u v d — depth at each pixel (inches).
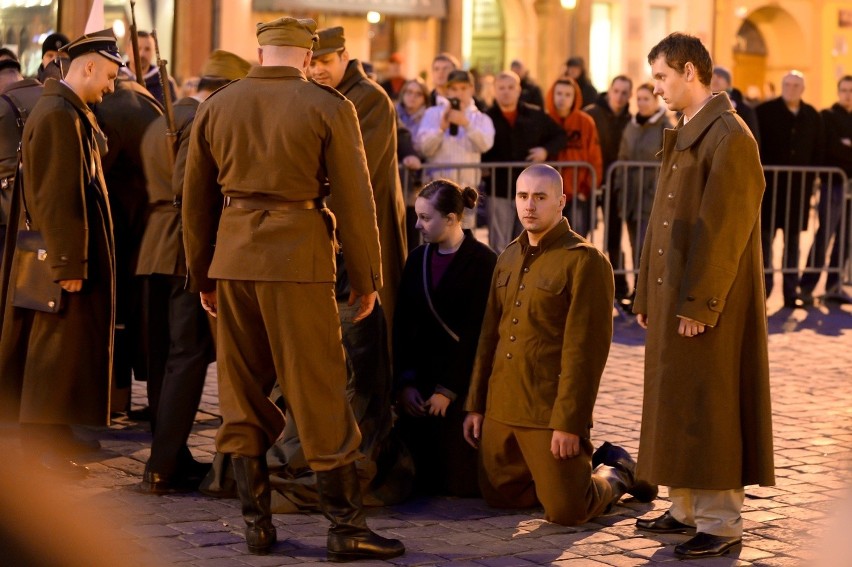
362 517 218.1
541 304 241.4
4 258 275.9
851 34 1453.0
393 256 277.3
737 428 222.8
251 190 211.9
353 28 1007.0
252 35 928.3
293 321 211.3
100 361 270.4
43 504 92.0
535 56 1190.3
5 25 699.4
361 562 215.5
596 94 691.4
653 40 1291.8
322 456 214.2
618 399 360.2
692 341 222.2
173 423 260.8
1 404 271.9
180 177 258.1
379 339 256.8
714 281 217.8
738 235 218.7
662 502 260.1
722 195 218.4
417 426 266.8
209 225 223.8
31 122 262.4
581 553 224.1
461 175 476.1
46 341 267.4
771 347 451.5
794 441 311.4
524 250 246.1
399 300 269.4
